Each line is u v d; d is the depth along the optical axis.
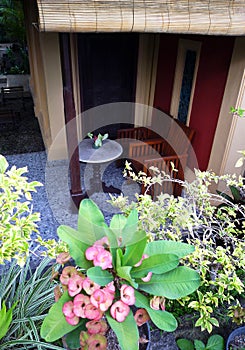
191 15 1.83
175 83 3.52
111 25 1.67
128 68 4.07
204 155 3.16
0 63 8.09
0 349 1.31
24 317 1.49
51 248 1.52
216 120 2.89
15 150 4.44
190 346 1.67
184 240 1.82
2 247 1.31
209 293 1.47
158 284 1.08
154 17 1.75
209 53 2.87
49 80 3.42
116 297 1.06
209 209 1.71
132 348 0.94
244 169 2.94
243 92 2.50
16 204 1.44
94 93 4.08
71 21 1.59
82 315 0.98
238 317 1.54
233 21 1.92
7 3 7.21
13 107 6.09
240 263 1.47
